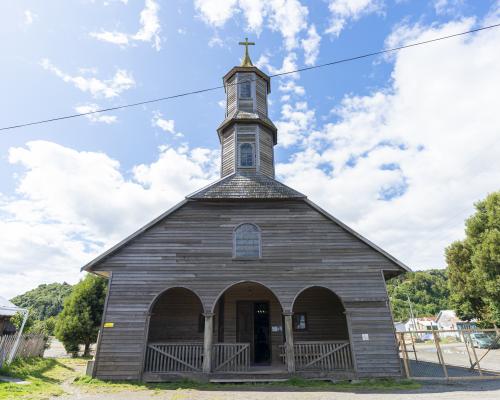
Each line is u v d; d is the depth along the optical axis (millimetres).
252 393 9664
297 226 13148
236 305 14727
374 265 12531
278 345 14141
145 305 11852
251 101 18141
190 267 12398
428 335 53125
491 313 27312
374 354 11383
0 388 9523
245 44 20266
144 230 12750
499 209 27734
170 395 9391
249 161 16578
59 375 13570
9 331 23125
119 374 11023
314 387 10383
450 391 9617
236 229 13078
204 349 11492
